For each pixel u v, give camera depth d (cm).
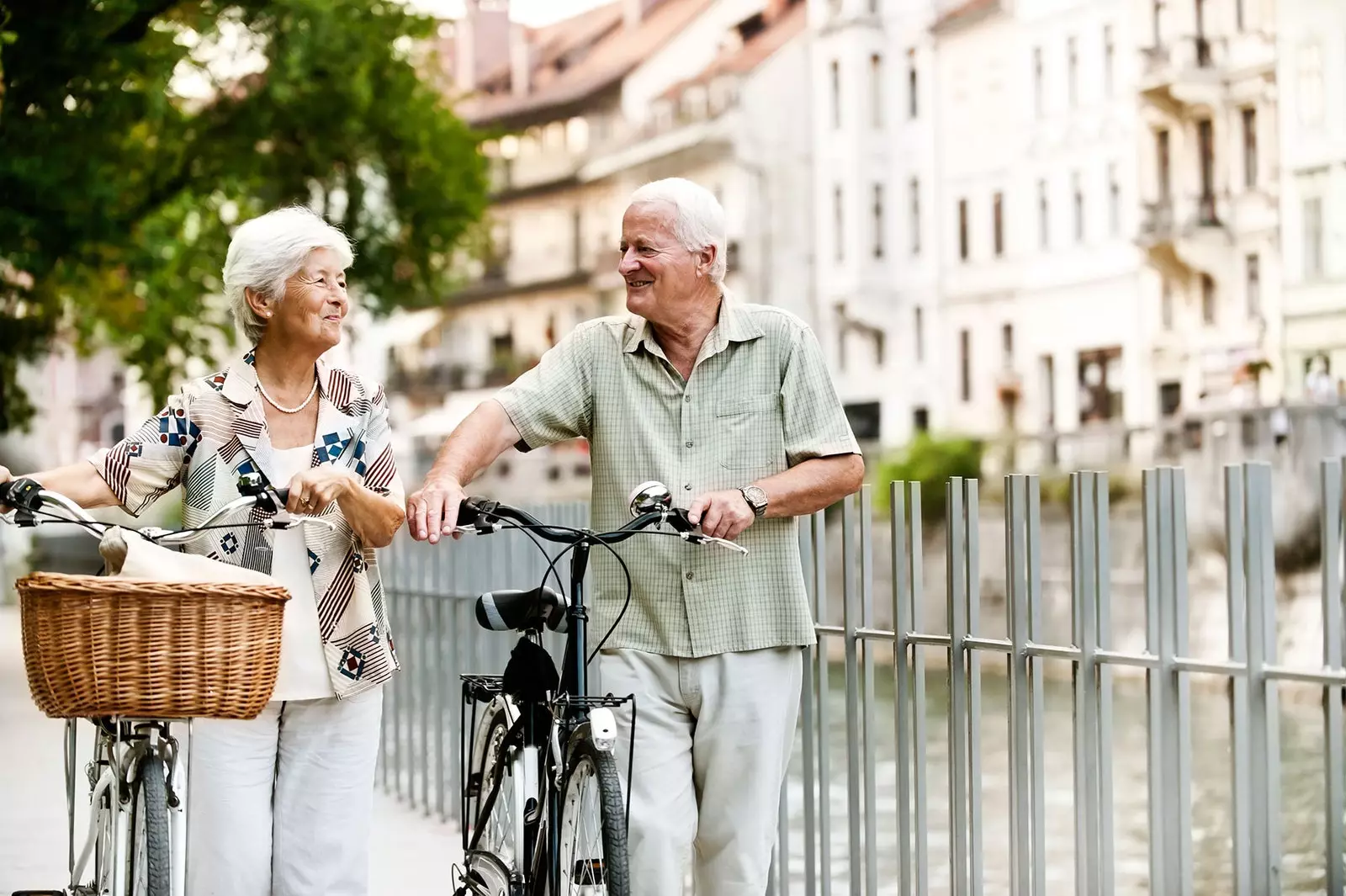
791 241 5903
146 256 2025
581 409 570
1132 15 5072
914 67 5653
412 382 7300
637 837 549
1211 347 4906
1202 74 4906
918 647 605
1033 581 559
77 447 8369
